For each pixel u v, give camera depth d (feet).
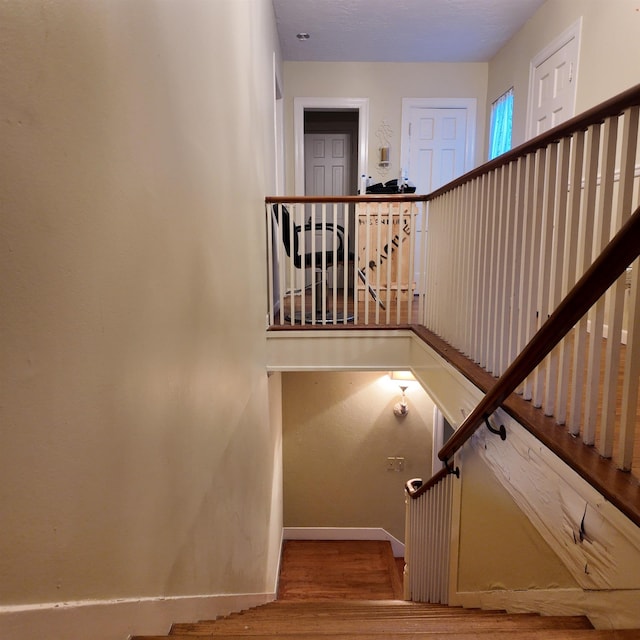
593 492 3.57
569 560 4.05
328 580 14.39
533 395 5.13
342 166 20.86
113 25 3.05
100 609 2.89
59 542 2.44
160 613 4.00
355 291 11.53
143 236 3.59
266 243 11.14
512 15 13.83
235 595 7.36
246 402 8.46
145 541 3.67
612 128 3.95
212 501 5.87
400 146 17.66
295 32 14.80
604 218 4.07
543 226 5.16
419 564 9.36
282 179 16.88
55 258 2.38
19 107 2.08
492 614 5.38
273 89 13.11
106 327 2.97
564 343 4.44
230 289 6.98
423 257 11.05
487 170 6.81
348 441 16.40
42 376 2.28
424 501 8.98
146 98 3.63
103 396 2.93
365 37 15.21
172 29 4.27
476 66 17.33
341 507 16.62
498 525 5.74
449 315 8.96
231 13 6.99
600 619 3.70
